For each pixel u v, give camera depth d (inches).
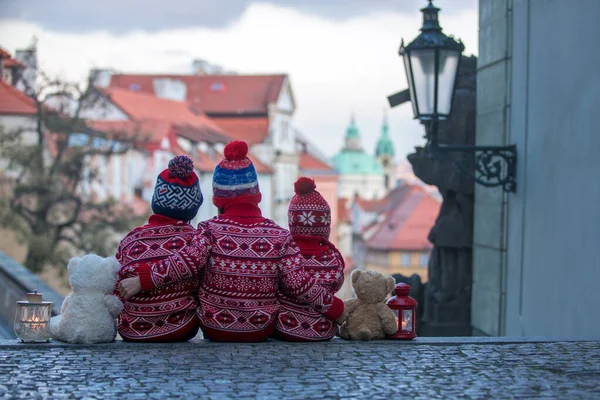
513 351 259.6
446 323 474.3
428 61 406.9
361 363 240.5
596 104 339.0
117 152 1731.1
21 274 537.3
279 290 269.0
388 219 3986.2
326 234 271.9
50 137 1696.6
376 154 6097.4
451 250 478.0
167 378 221.1
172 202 259.1
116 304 258.8
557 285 369.4
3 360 238.5
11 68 1665.8
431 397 206.7
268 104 3688.5
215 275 259.6
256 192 264.5
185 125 2972.4
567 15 365.1
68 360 239.0
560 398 206.7
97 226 1579.7
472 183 472.1
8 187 1577.3
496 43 441.4
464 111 478.0
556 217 371.6
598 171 336.2
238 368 232.2
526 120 404.8
